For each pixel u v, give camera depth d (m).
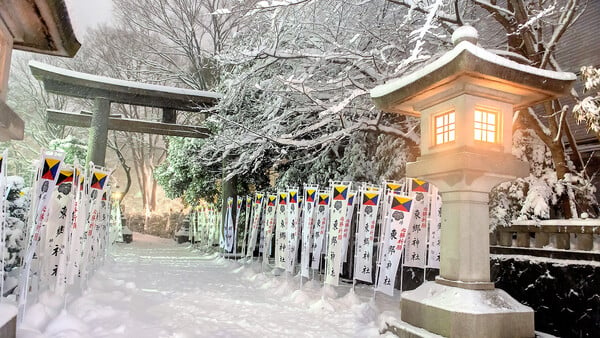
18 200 8.41
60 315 5.87
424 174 6.35
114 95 17.77
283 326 7.15
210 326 6.86
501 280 7.73
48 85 17.02
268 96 12.61
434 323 5.83
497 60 5.40
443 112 6.30
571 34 11.90
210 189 23.25
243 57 10.44
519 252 7.66
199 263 17.33
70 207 7.22
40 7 4.61
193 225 26.94
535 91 5.95
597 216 8.52
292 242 11.08
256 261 16.44
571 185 8.41
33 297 6.94
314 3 10.97
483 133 6.00
